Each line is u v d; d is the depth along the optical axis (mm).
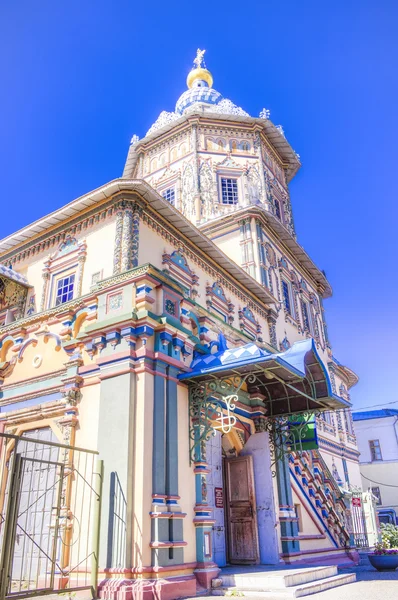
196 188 21844
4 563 7086
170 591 8211
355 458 29406
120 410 9344
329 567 11023
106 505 8789
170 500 9078
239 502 12508
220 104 26234
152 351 9984
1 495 10828
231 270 16281
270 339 18562
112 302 10641
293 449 13523
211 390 10805
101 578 8367
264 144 24328
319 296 27312
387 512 34344
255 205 20297
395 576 11727
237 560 12047
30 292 13836
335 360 28266
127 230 12000
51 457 10398
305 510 14984
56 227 13844
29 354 12086
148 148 24688
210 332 12688
